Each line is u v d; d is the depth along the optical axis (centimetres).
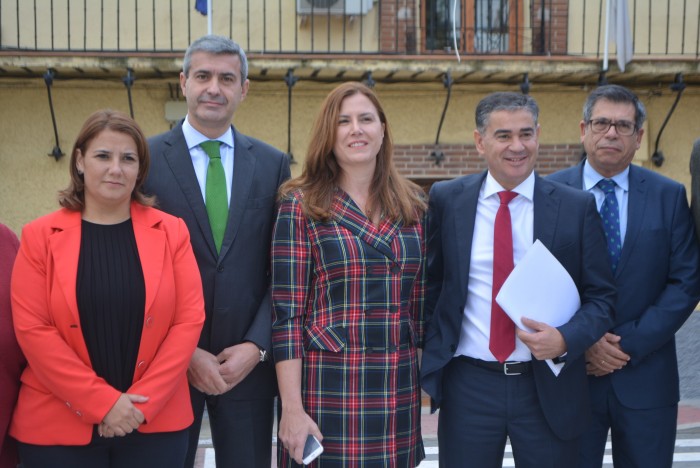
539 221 324
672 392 349
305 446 293
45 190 744
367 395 299
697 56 754
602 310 319
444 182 349
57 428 278
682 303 340
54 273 281
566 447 322
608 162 356
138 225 296
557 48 781
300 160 763
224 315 325
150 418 276
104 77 739
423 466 579
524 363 320
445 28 792
